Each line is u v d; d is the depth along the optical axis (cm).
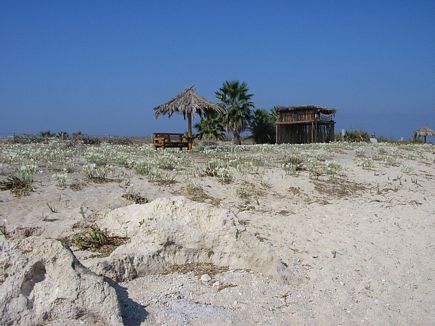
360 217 1030
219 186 1172
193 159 1703
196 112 2208
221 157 1756
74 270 481
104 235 686
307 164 1606
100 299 472
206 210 689
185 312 531
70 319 468
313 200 1158
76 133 2839
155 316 516
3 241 479
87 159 1462
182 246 657
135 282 592
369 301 605
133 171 1282
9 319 444
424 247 846
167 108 2203
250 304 567
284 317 546
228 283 613
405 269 727
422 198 1308
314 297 604
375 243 848
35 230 723
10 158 1325
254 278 632
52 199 930
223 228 675
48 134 2753
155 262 629
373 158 1989
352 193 1282
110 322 466
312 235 861
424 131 4184
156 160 1462
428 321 562
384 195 1301
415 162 1991
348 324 542
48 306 464
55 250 485
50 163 1325
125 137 3048
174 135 2183
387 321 555
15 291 455
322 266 709
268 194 1159
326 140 4072
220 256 666
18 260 469
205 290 591
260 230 852
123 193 1011
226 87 4231
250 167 1432
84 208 884
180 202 695
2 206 866
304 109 3897
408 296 629
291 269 677
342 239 855
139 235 660
